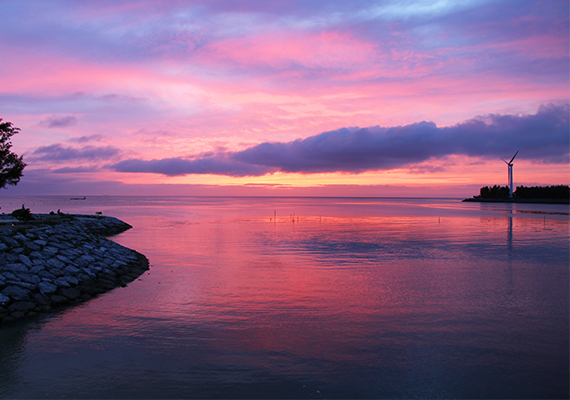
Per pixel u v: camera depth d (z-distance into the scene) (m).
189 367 9.46
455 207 147.50
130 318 12.98
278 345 10.71
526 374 9.13
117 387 8.56
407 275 19.73
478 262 23.66
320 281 18.33
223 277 19.27
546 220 68.19
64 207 116.25
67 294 15.23
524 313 13.48
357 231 45.62
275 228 49.81
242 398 8.12
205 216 77.38
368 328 12.02
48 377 9.02
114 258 21.67
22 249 17.36
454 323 12.47
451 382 8.76
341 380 8.84
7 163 26.23
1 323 12.46
